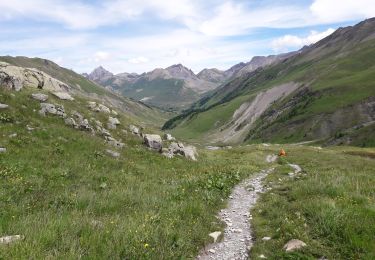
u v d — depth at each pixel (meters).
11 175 19.77
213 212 16.81
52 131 30.80
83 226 11.39
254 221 15.23
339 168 36.41
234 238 13.27
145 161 34.09
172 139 46.16
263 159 53.19
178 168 35.12
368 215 12.67
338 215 12.74
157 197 17.80
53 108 36.53
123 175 25.53
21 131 28.47
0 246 8.91
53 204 15.05
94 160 27.92
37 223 11.47
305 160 48.50
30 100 36.16
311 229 12.68
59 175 21.73
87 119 39.06
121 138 39.75
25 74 46.44
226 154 61.62
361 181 21.73
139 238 10.79
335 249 11.03
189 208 15.49
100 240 10.38
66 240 10.08
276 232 12.97
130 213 14.55
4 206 13.97
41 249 9.41
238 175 29.17
